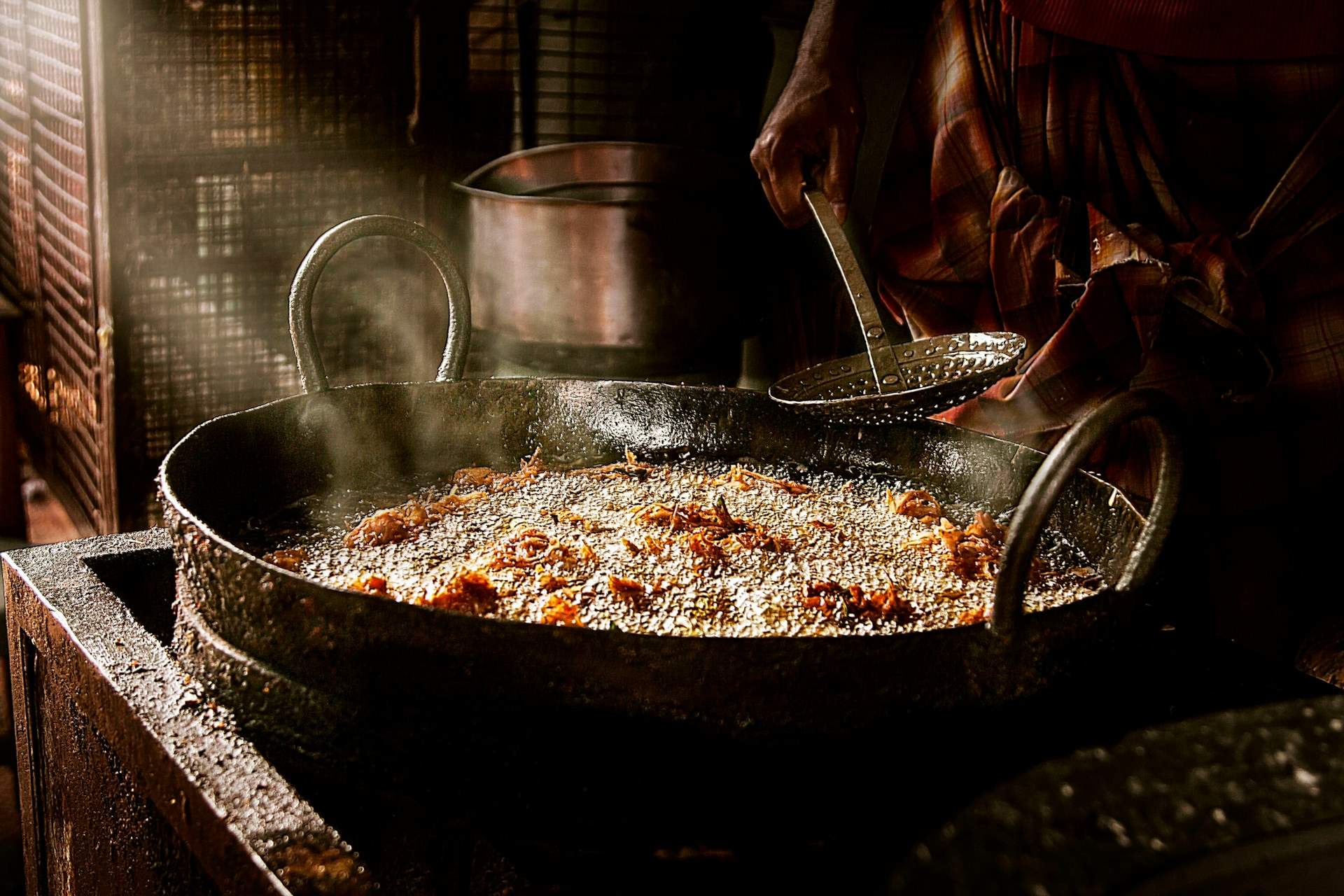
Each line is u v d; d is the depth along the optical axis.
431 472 1.45
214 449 1.21
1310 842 0.34
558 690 0.81
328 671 0.88
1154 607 0.98
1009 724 0.88
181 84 2.21
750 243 2.21
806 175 1.69
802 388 1.49
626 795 0.84
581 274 2.08
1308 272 1.60
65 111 2.32
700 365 2.25
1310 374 1.61
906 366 1.47
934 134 1.86
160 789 0.95
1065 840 0.35
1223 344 1.49
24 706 1.31
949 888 0.34
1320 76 1.62
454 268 1.46
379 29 2.39
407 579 1.10
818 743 0.82
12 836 2.05
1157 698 1.09
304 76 2.34
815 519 1.30
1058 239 1.60
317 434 1.37
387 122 2.45
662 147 2.38
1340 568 1.72
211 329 2.36
